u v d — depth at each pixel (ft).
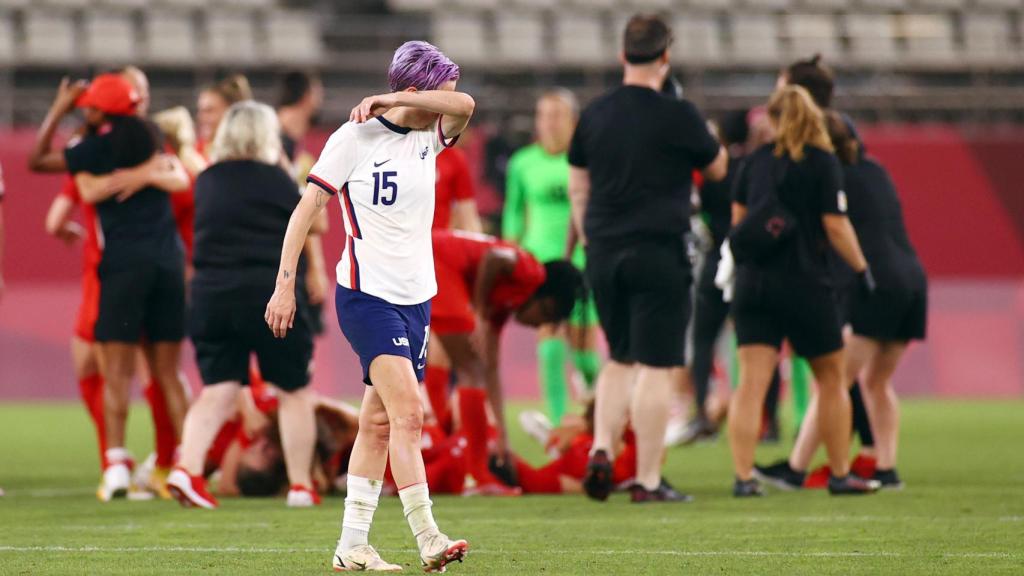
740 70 250.16
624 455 89.20
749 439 84.02
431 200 52.95
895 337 87.76
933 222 219.00
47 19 245.86
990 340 213.25
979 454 117.29
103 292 85.71
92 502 82.94
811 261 80.02
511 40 256.11
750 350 83.15
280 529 67.56
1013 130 237.04
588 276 81.30
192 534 65.41
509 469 88.53
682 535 64.85
